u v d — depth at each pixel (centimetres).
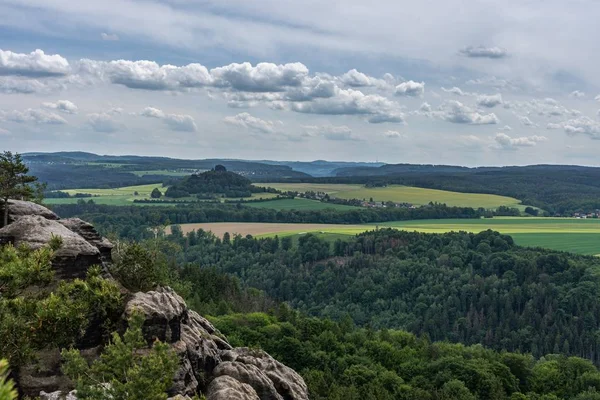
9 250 4266
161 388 3450
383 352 14988
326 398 10800
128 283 5722
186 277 19338
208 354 5622
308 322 15838
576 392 14475
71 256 4988
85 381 3612
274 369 6084
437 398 12250
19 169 6219
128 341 3741
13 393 1630
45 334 3888
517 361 15188
